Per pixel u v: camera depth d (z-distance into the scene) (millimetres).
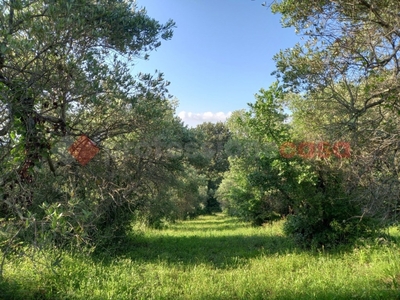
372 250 8227
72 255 7383
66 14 4129
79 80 4375
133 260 8602
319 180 9609
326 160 7672
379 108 5227
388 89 4941
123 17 4953
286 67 6348
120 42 5020
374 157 4848
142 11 5582
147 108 5297
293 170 9586
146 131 6383
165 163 10406
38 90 4117
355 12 5391
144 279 6645
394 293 5391
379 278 6355
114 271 7039
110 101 4836
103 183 6504
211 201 41188
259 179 10367
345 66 5566
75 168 6215
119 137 7066
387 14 5086
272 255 9094
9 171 3957
